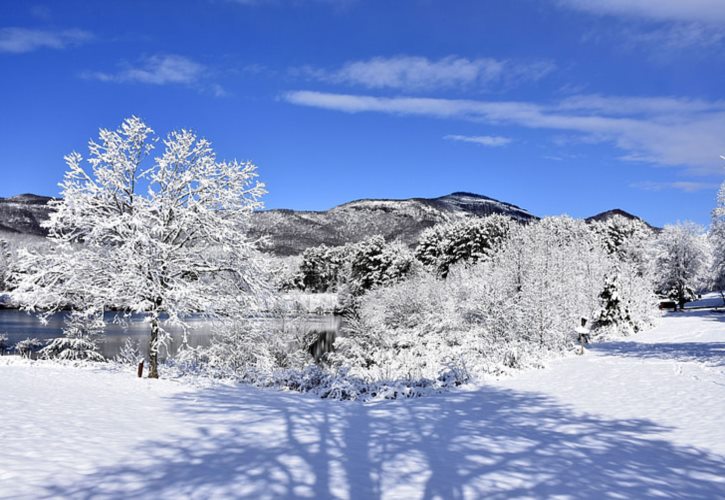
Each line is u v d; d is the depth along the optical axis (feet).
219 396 45.42
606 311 123.44
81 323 71.41
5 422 28.68
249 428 31.48
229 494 18.85
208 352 68.95
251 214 61.36
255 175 60.75
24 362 64.85
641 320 133.80
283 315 85.35
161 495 18.49
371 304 153.89
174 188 56.80
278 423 33.63
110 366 64.54
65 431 27.50
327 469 22.89
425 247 282.56
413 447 28.09
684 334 111.65
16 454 22.52
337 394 49.57
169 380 54.24
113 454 23.70
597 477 22.97
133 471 21.26
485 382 56.90
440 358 80.02
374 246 256.73
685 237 223.71
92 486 19.16
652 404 41.14
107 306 55.62
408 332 113.80
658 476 23.27
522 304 90.53
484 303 98.58
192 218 55.72
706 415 36.50
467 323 108.99
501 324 90.07
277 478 21.15
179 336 119.14
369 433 31.73
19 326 137.08
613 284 123.65
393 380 56.95
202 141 58.70
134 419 32.42
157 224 55.06
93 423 30.17
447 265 237.86
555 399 45.09
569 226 235.40
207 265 58.08
